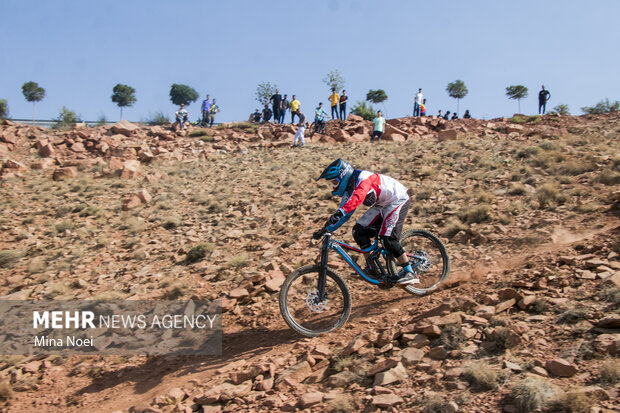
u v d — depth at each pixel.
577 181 9.57
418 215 9.28
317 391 3.97
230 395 4.18
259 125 27.33
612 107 22.48
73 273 9.27
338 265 7.18
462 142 16.92
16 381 5.65
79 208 13.99
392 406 3.41
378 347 4.45
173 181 16.89
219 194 14.38
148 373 5.33
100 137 22.75
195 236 10.74
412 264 5.60
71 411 4.83
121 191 16.09
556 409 2.90
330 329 5.20
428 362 3.91
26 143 22.20
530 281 4.97
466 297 4.83
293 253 8.37
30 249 11.03
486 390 3.31
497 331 3.92
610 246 5.36
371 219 5.43
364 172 5.20
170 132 24.58
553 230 6.90
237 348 5.48
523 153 13.17
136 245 10.52
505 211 8.45
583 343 3.56
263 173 16.72
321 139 22.52
